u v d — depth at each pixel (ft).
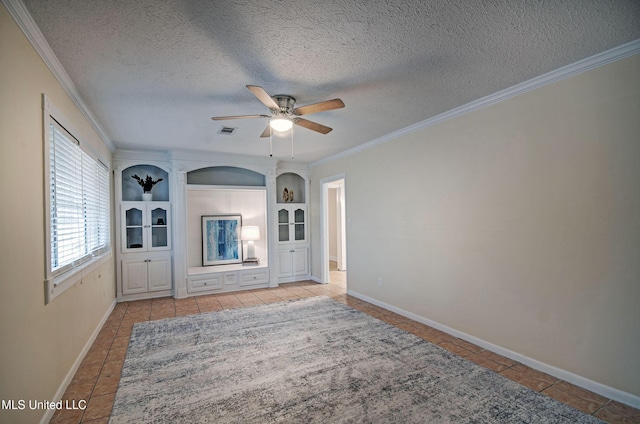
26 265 5.90
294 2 5.50
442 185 11.77
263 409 7.20
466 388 7.97
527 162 9.05
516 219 9.36
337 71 8.13
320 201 20.63
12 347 5.28
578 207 7.98
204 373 8.86
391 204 14.32
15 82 5.56
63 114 8.22
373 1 5.51
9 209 5.29
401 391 7.86
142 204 16.92
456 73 8.35
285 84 8.84
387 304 14.73
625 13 5.90
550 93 8.50
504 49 7.19
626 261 7.18
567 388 7.91
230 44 6.82
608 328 7.47
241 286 18.95
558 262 8.38
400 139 13.71
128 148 16.24
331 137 14.65
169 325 12.82
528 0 5.52
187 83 8.67
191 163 17.54
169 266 17.49
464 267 10.96
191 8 5.60
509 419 6.77
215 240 20.45
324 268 20.71
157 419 6.89
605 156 7.48
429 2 5.55
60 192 8.25
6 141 5.23
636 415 6.82
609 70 7.41
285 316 13.87
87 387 8.19
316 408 7.21
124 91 9.11
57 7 5.50
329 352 10.12
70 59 7.29
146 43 6.72
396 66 7.93
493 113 9.95
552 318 8.51
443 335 11.47
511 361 9.37
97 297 11.93
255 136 14.16
